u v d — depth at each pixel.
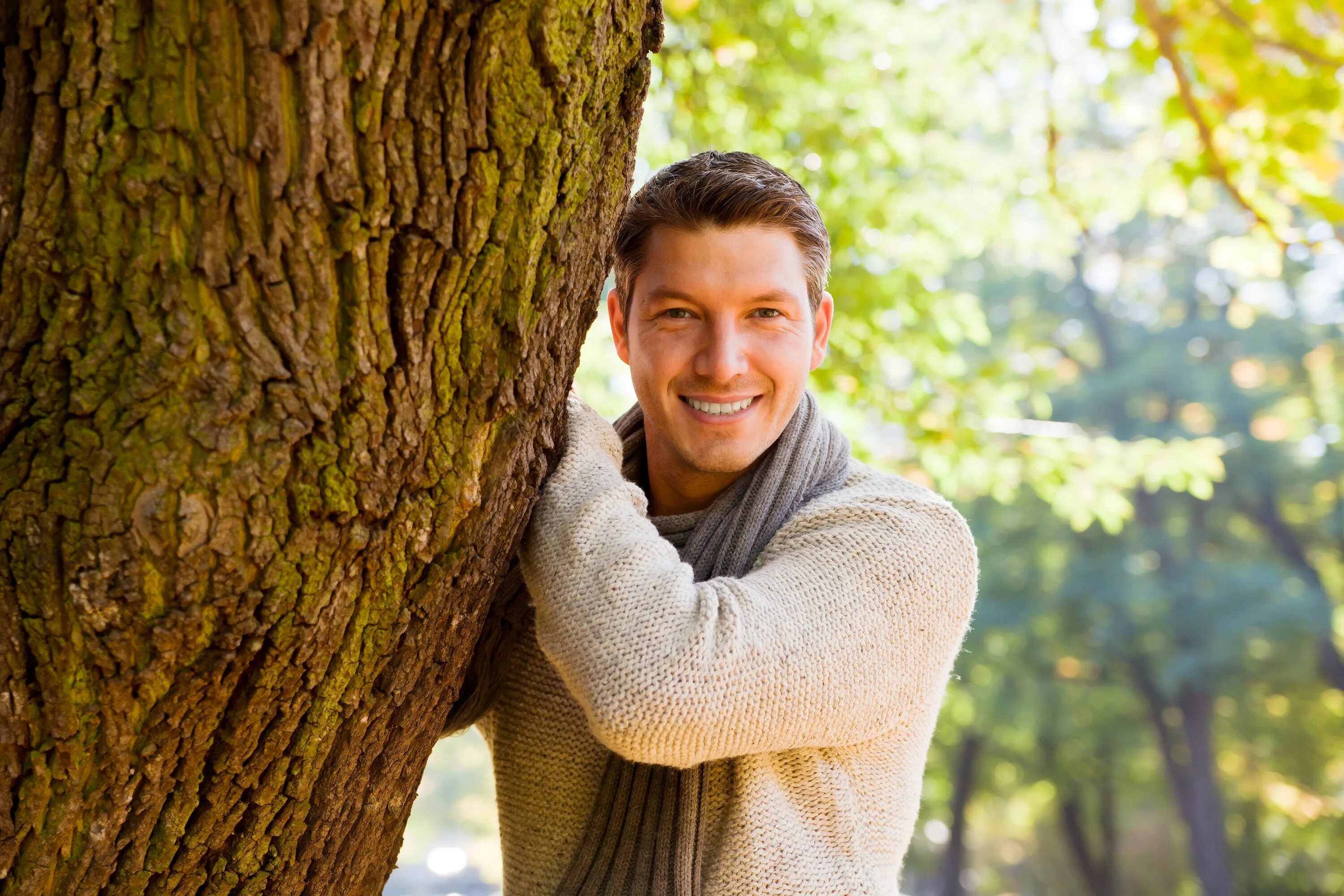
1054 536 20.56
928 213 5.02
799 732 1.47
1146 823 24.34
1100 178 5.44
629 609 1.43
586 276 1.36
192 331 1.10
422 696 1.40
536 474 1.43
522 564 1.53
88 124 1.07
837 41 5.17
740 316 1.62
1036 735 20.11
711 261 1.59
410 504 1.26
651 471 1.81
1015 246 5.89
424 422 1.24
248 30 1.06
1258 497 21.30
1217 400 21.59
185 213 1.09
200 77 1.07
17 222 1.09
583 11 1.20
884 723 1.56
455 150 1.17
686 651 1.40
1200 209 5.57
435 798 32.34
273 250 1.11
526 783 1.72
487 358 1.26
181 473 1.11
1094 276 24.05
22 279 1.09
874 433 4.99
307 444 1.17
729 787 1.58
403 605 1.31
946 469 4.77
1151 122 5.27
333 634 1.25
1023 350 20.20
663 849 1.58
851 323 4.59
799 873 1.55
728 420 1.64
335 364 1.16
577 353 1.42
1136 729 20.27
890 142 5.02
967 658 19.72
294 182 1.10
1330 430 20.97
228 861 1.32
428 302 1.20
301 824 1.35
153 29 1.05
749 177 1.60
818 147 4.82
